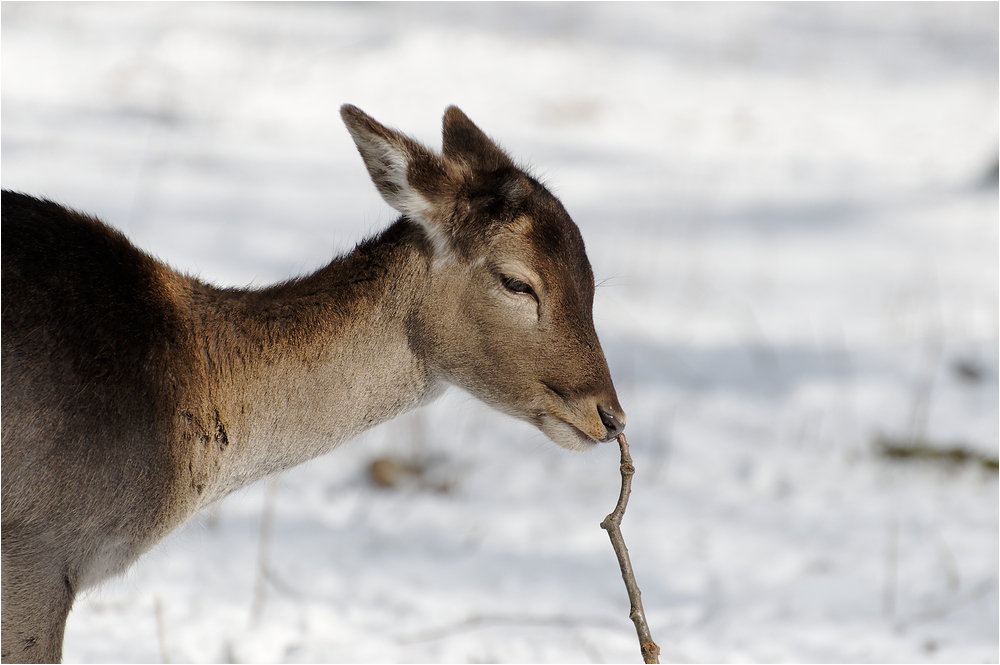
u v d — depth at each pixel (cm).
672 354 2214
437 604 1300
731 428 1909
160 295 975
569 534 1538
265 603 1255
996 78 4888
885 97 4572
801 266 2648
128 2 5297
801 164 3653
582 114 4138
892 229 2878
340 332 1023
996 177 3153
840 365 2148
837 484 1702
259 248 2475
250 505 1587
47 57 4394
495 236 997
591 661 1151
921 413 1936
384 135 979
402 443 1811
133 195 2772
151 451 933
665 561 1447
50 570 901
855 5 6331
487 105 4162
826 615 1281
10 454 881
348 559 1416
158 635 1149
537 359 1012
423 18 5319
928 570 1385
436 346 1030
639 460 1791
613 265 2603
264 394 1012
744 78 4725
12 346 884
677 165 3566
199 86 4225
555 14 5584
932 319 2353
